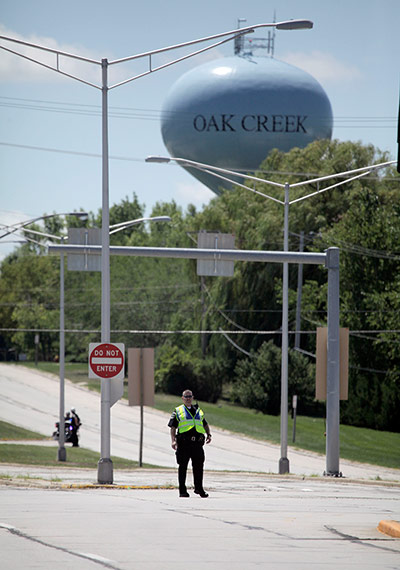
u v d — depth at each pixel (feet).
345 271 652.89
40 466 351.87
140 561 91.61
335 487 254.88
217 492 208.54
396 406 631.97
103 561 90.94
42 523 120.57
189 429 179.42
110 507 147.74
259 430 618.44
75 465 378.32
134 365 290.56
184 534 112.78
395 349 607.78
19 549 97.76
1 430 564.30
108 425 247.29
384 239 643.04
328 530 120.88
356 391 646.74
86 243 286.46
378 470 460.55
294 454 528.22
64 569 86.12
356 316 642.63
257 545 105.40
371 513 149.07
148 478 294.05
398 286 621.31
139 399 289.94
